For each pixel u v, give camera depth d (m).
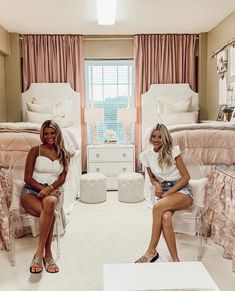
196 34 5.53
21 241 3.12
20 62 5.48
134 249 2.92
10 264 2.65
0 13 4.30
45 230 2.54
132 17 4.57
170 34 5.50
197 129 3.60
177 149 2.88
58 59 5.48
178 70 5.57
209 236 3.13
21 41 5.46
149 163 2.96
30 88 5.46
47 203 2.58
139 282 1.60
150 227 3.47
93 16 4.49
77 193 4.72
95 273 2.49
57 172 2.92
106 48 5.62
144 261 2.50
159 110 5.32
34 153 2.90
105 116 5.78
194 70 5.59
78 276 2.45
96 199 4.41
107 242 3.09
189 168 3.11
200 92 5.57
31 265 2.49
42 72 5.51
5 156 3.42
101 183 4.45
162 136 2.86
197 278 1.64
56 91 5.48
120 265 1.78
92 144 5.44
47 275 2.46
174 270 1.72
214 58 5.14
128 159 5.18
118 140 5.77
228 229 2.69
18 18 4.54
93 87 5.74
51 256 2.62
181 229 3.01
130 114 5.31
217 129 3.57
